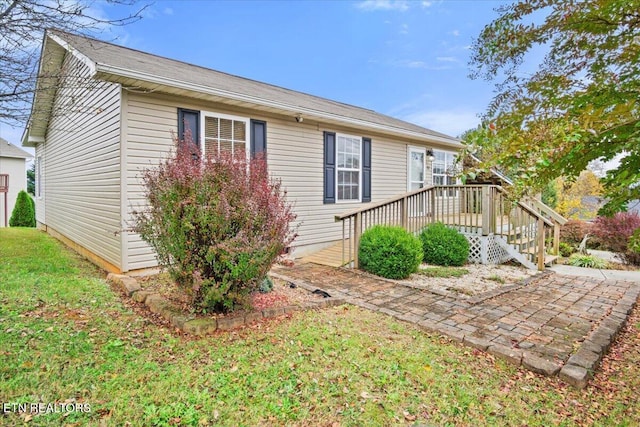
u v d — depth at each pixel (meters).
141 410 2.27
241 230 3.75
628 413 2.48
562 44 1.59
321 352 3.17
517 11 1.59
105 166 6.10
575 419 2.40
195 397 2.43
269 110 7.00
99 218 6.54
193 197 3.60
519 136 1.52
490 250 7.62
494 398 2.61
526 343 3.49
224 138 6.57
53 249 8.02
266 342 3.34
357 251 6.70
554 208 14.74
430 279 6.13
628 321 4.39
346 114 8.86
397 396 2.56
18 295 4.15
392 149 10.14
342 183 8.84
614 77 1.44
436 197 8.38
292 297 4.76
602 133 1.27
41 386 2.44
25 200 15.12
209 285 3.75
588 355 3.19
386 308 4.48
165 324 3.72
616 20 1.37
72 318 3.66
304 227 8.02
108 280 5.39
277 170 7.45
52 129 10.11
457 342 3.52
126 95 5.42
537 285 5.93
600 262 8.24
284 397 2.49
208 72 8.59
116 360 2.89
